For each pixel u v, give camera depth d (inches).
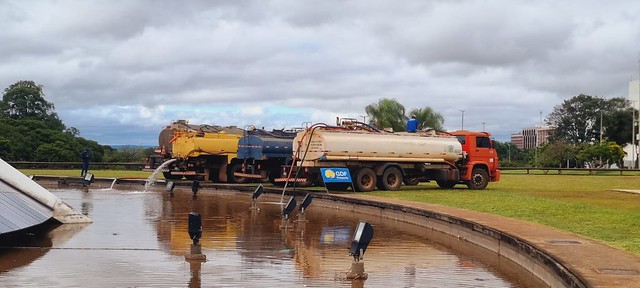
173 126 1176.2
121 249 402.0
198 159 1103.0
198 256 366.9
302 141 865.5
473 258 384.8
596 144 2856.8
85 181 1010.1
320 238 462.0
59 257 372.2
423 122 2481.5
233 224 542.6
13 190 499.2
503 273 339.3
